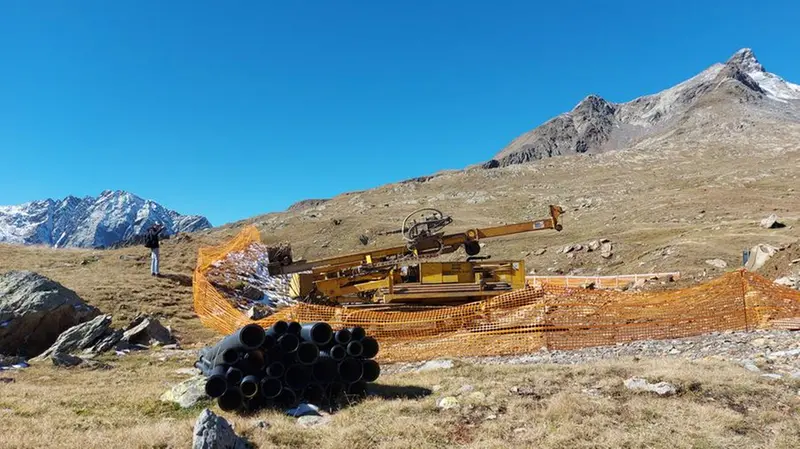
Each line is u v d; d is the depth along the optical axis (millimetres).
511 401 7508
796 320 12578
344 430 6621
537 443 6066
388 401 7906
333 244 79812
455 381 8883
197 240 34625
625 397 7473
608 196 98438
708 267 30891
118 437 6367
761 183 85312
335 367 8297
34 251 29266
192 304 20141
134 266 25750
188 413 7832
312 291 16859
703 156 143375
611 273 37375
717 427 6281
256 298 22234
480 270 16953
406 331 13781
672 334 12617
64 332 14461
